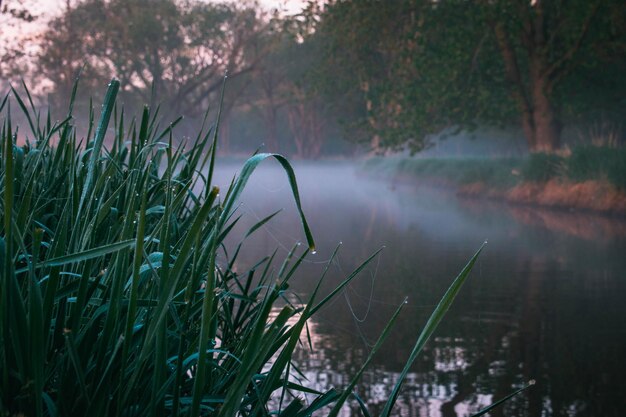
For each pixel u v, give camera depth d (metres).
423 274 8.00
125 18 42.62
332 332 5.36
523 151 38.94
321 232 12.79
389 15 23.41
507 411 3.73
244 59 50.56
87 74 36.56
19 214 1.17
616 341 5.13
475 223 14.34
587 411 3.72
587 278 7.79
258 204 20.84
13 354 1.04
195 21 45.44
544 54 22.45
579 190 17.45
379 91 24.28
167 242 1.14
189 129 50.78
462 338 5.26
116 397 1.12
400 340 5.16
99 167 1.78
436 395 3.98
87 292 1.19
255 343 1.09
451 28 22.02
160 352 1.11
